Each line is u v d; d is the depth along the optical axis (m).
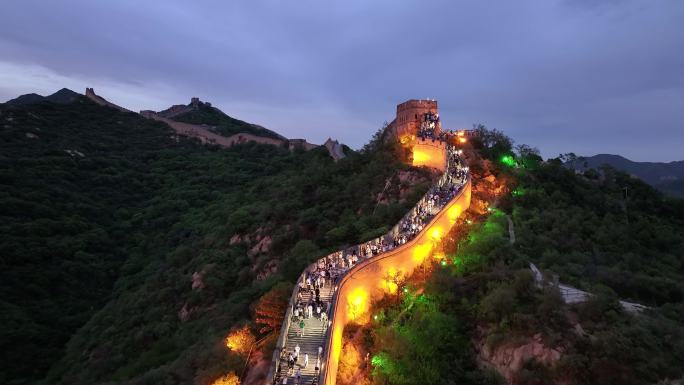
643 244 66.69
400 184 74.38
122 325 69.69
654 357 31.38
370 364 35.84
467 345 36.91
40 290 82.06
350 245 58.12
